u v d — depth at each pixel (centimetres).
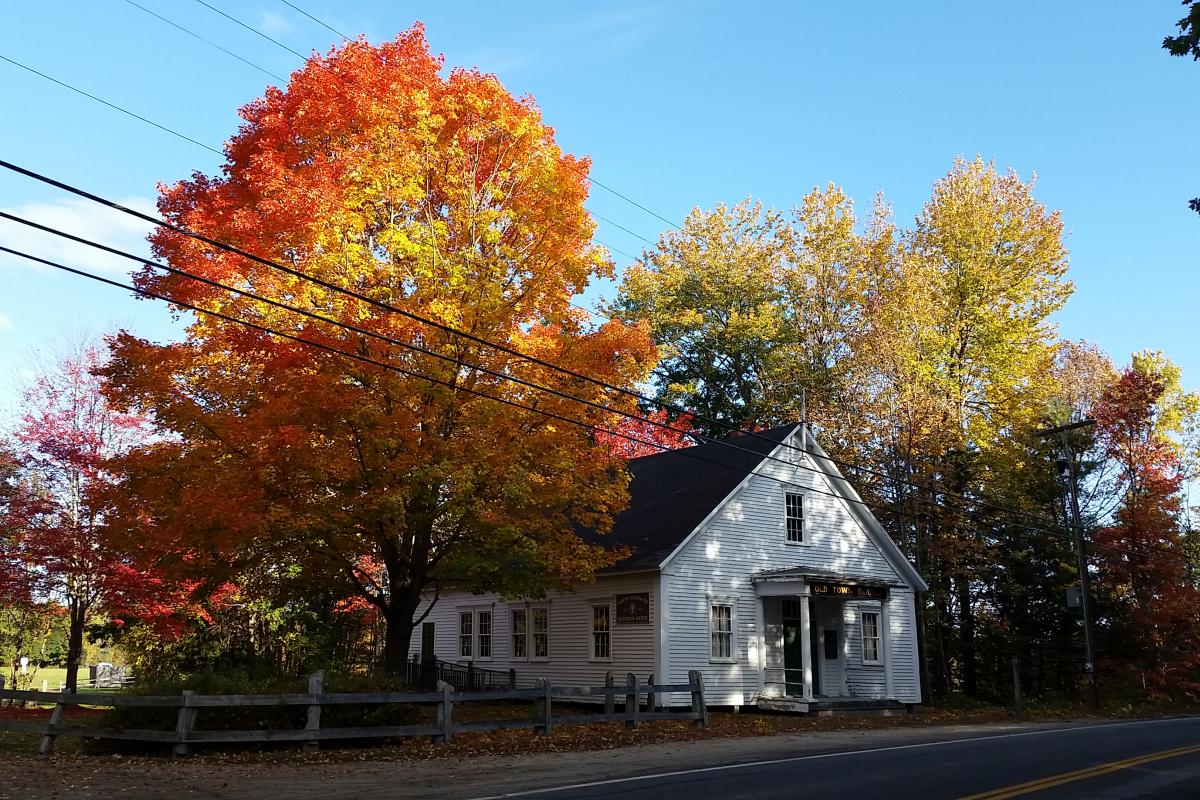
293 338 1511
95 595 2414
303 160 1894
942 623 4022
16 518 2292
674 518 2752
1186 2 1002
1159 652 3841
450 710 1642
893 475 3475
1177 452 4566
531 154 2067
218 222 1789
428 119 1934
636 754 1559
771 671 2759
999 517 3941
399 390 1828
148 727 1512
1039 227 4325
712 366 5031
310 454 1780
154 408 1806
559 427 2058
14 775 1250
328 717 1581
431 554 2241
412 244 1852
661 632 2514
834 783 1192
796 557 2916
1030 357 4284
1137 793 1136
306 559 2022
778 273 4834
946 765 1390
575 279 2122
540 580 2183
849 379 3753
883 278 3947
